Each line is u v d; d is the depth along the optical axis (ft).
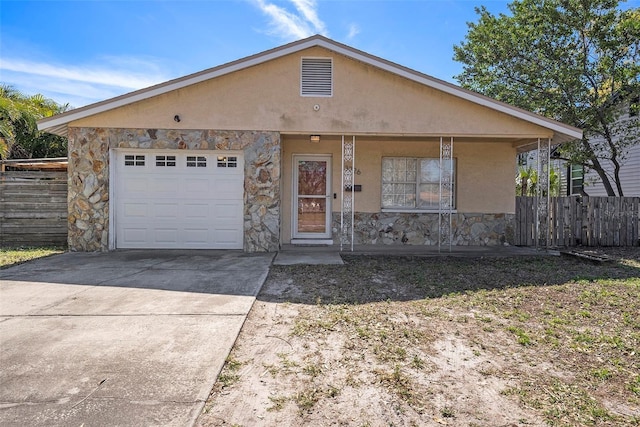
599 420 8.18
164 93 27.53
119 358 10.53
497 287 18.99
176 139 27.99
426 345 11.90
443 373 10.14
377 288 18.57
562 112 39.93
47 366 10.03
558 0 39.47
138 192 28.89
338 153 33.17
